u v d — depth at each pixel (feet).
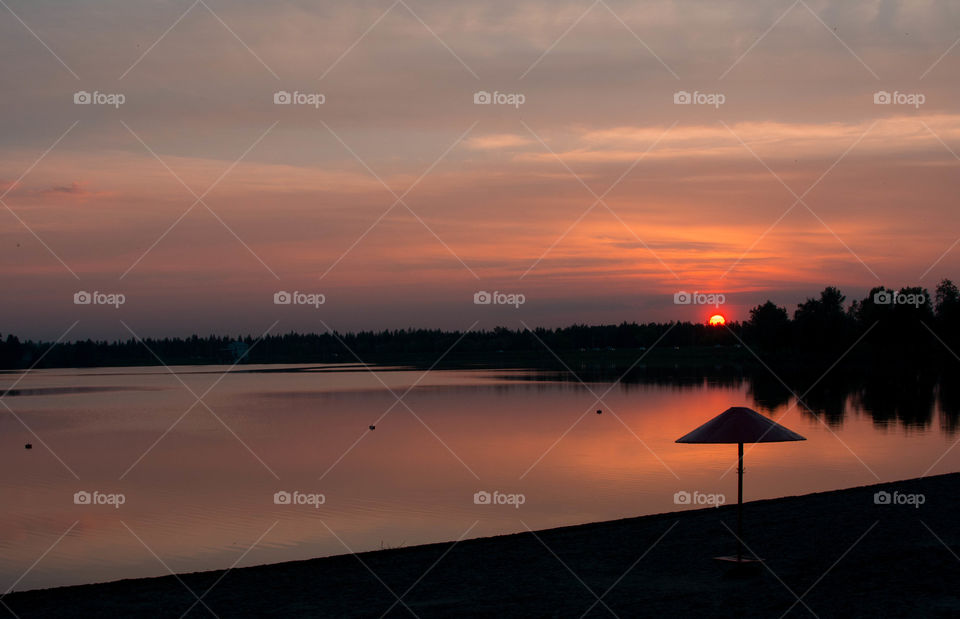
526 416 210.38
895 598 40.96
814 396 269.85
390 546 74.90
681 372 465.06
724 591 42.98
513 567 48.75
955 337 408.26
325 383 410.72
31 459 147.84
